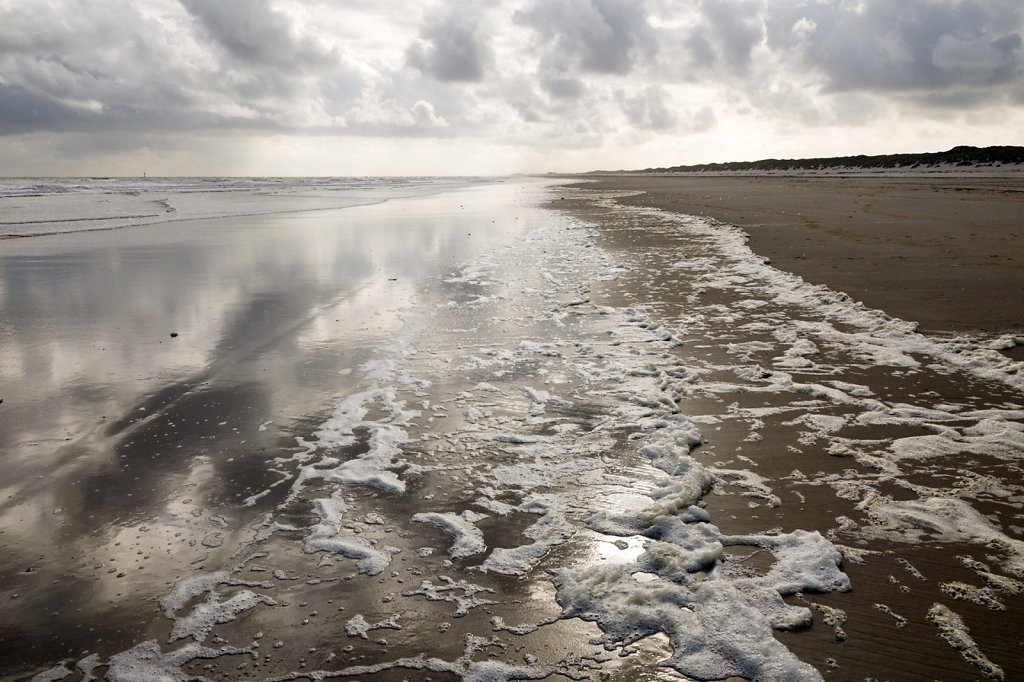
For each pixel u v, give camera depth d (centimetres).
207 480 396
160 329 730
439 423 480
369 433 462
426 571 309
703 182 5000
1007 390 512
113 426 471
